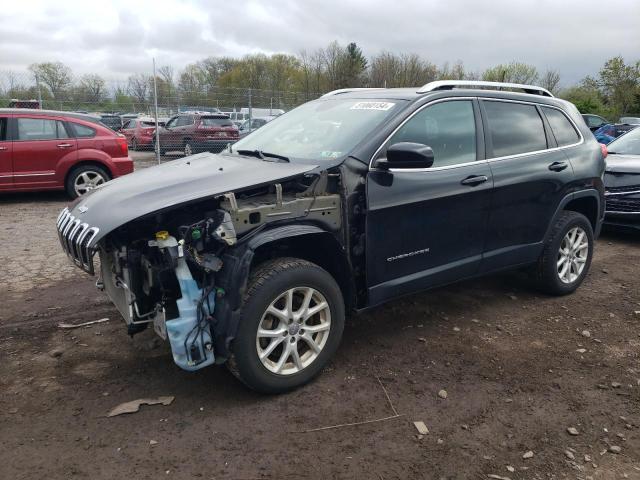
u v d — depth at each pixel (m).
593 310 4.96
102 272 3.97
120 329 4.33
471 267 4.39
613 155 8.09
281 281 3.26
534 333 4.44
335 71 41.31
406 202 3.81
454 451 2.93
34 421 3.12
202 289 3.18
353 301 3.76
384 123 3.87
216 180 3.40
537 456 2.91
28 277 5.58
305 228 3.37
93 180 10.34
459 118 4.28
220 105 17.95
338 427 3.12
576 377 3.74
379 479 2.71
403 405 3.35
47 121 9.92
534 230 4.83
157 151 14.62
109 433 3.03
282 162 3.83
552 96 5.30
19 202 10.11
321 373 3.71
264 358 3.30
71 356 3.89
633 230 7.49
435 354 4.02
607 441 3.05
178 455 2.85
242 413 3.23
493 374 3.75
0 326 4.37
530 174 4.62
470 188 4.17
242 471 2.74
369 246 3.71
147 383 3.55
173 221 3.35
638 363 3.96
